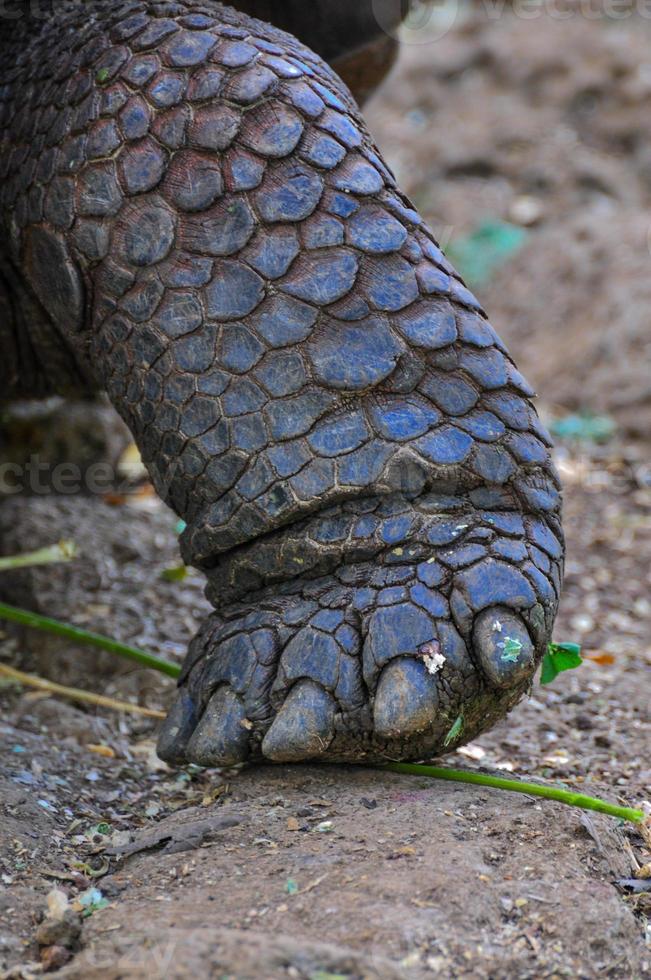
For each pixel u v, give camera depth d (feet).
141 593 9.19
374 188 8.04
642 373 13.34
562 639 9.30
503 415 8.00
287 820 7.93
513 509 8.00
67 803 8.17
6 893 7.79
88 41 8.20
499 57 20.25
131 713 8.70
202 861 7.84
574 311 14.79
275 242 8.01
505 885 7.73
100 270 8.10
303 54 8.16
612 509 11.10
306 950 7.54
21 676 8.68
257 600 8.06
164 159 8.06
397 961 7.57
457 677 7.90
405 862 7.76
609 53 19.83
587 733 8.58
